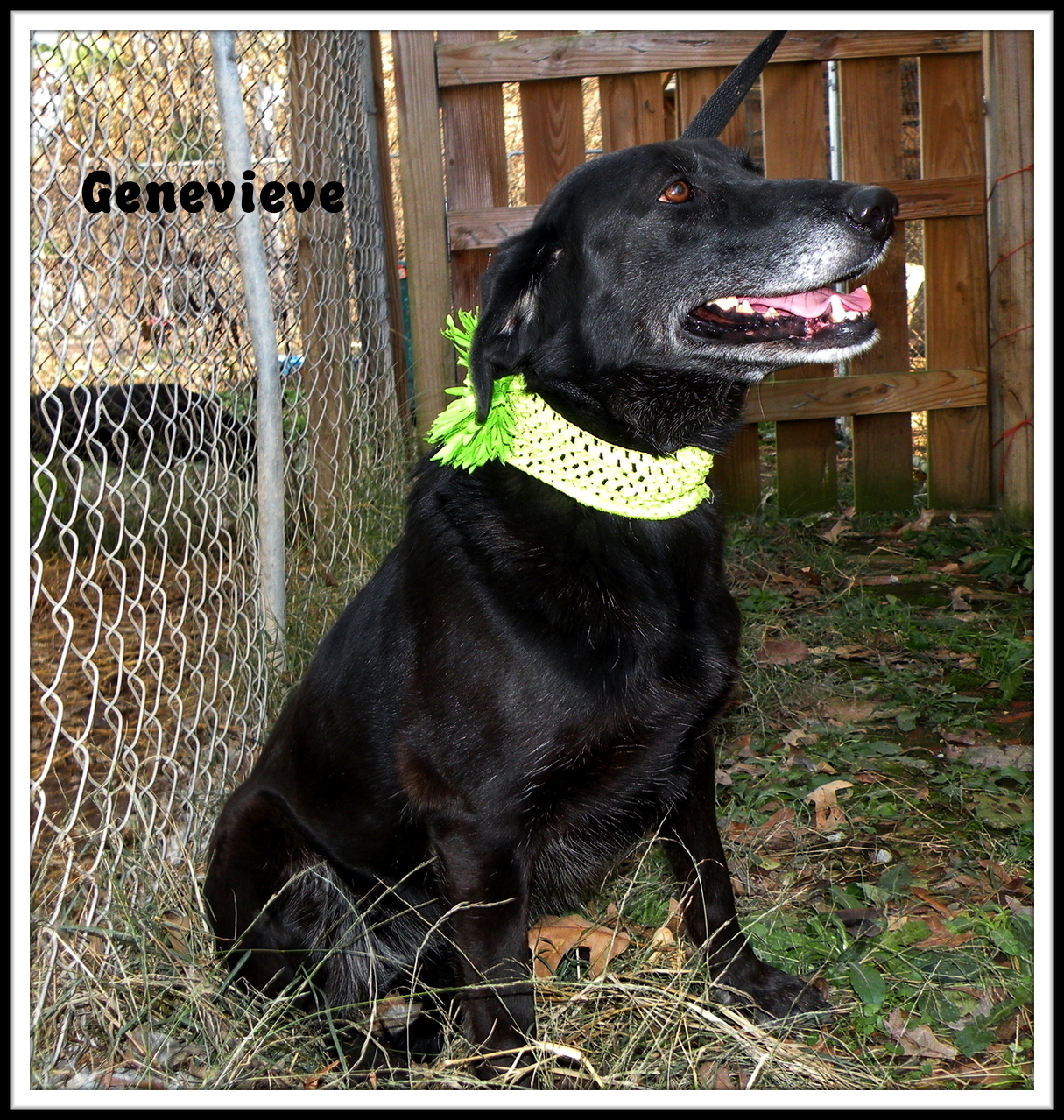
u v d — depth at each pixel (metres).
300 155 2.12
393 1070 1.36
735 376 1.42
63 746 1.85
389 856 1.46
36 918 1.35
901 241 2.53
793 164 2.51
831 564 2.35
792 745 1.84
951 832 1.67
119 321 1.70
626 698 1.29
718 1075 1.28
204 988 1.32
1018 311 2.48
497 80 2.43
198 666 1.69
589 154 3.12
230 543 1.79
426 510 1.42
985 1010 1.35
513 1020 1.30
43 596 2.25
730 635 1.42
